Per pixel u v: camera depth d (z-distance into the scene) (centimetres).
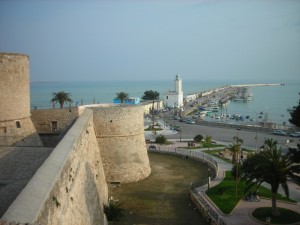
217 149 6506
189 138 8100
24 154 2336
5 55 3033
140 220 3189
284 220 3025
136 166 4497
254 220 3039
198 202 3462
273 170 2958
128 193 3975
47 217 1341
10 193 1698
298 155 2891
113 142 4347
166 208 3506
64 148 2016
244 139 7912
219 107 18100
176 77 15988
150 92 13738
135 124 4556
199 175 4750
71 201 1848
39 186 1404
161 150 6281
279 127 9656
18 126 3231
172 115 12950
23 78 3272
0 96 3012
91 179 2803
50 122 4266
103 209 3147
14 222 1056
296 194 3753
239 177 3947
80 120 3209
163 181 4462
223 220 3055
